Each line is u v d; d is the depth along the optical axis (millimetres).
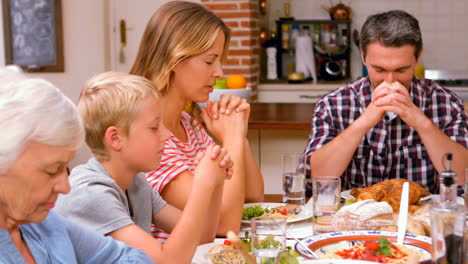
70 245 1002
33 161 801
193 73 1671
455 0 5449
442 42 5508
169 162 1612
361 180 2240
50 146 807
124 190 1365
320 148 2135
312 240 1323
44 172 815
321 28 5609
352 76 5633
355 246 1304
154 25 1681
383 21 1990
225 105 1818
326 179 1521
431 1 5480
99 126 1268
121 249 1103
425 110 2240
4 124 776
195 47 1647
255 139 2732
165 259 1230
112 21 5410
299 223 1624
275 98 5301
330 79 5418
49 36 5062
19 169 795
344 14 5438
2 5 4980
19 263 856
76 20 5137
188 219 1285
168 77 1664
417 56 2051
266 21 5754
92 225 1236
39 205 833
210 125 1828
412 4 5516
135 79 1297
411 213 1617
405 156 2213
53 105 806
